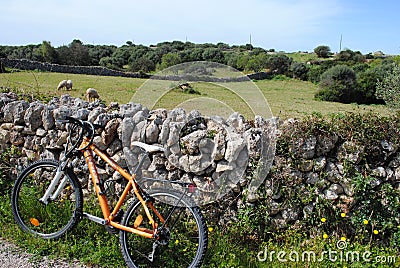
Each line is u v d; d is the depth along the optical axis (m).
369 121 4.14
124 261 3.59
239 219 4.02
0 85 8.28
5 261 3.53
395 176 4.08
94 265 3.54
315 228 4.02
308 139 4.03
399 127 4.14
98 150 3.84
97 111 4.54
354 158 4.00
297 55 52.91
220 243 3.74
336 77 24.55
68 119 3.87
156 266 3.61
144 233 3.51
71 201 4.54
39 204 4.24
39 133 4.71
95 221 3.77
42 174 4.67
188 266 3.45
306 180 4.07
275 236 3.98
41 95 6.33
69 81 15.02
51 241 3.88
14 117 4.80
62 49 33.41
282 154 4.05
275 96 19.75
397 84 13.91
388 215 3.99
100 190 3.77
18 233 3.98
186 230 3.95
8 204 4.40
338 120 4.21
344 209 4.02
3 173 4.88
